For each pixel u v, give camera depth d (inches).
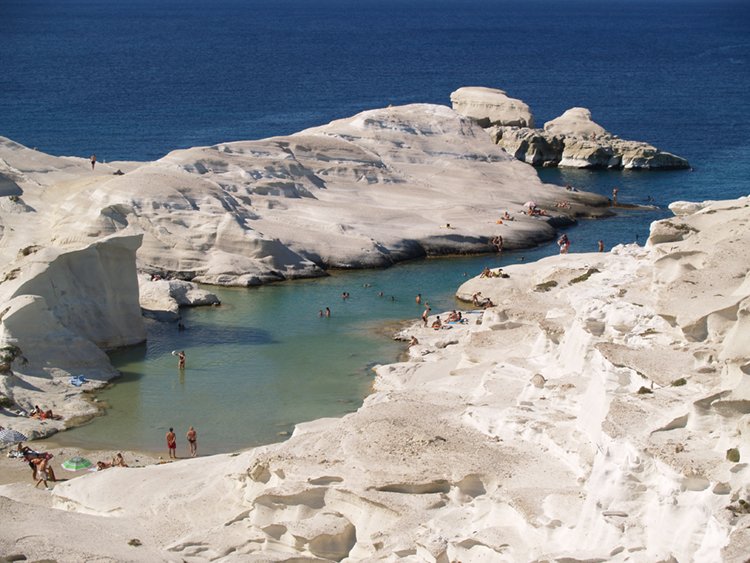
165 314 2640.3
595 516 1204.5
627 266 2041.1
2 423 2001.7
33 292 2305.6
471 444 1481.3
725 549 1042.7
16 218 3073.3
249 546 1387.8
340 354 2425.0
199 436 1985.7
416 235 3358.8
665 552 1122.0
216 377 2278.5
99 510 1528.1
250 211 3287.4
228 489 1513.3
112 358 2375.7
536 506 1282.0
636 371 1408.7
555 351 1733.5
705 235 1764.3
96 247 2413.9
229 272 2942.9
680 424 1258.0
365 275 3083.2
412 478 1403.8
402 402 1680.6
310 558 1362.0
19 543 1197.1
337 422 1651.1
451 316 2650.1
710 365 1398.9
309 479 1425.9
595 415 1400.1
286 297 2856.8
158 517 1469.0
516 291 2785.4
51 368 2213.3
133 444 1955.0
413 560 1291.8
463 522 1339.8
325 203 3543.3
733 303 1469.0
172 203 3056.1
